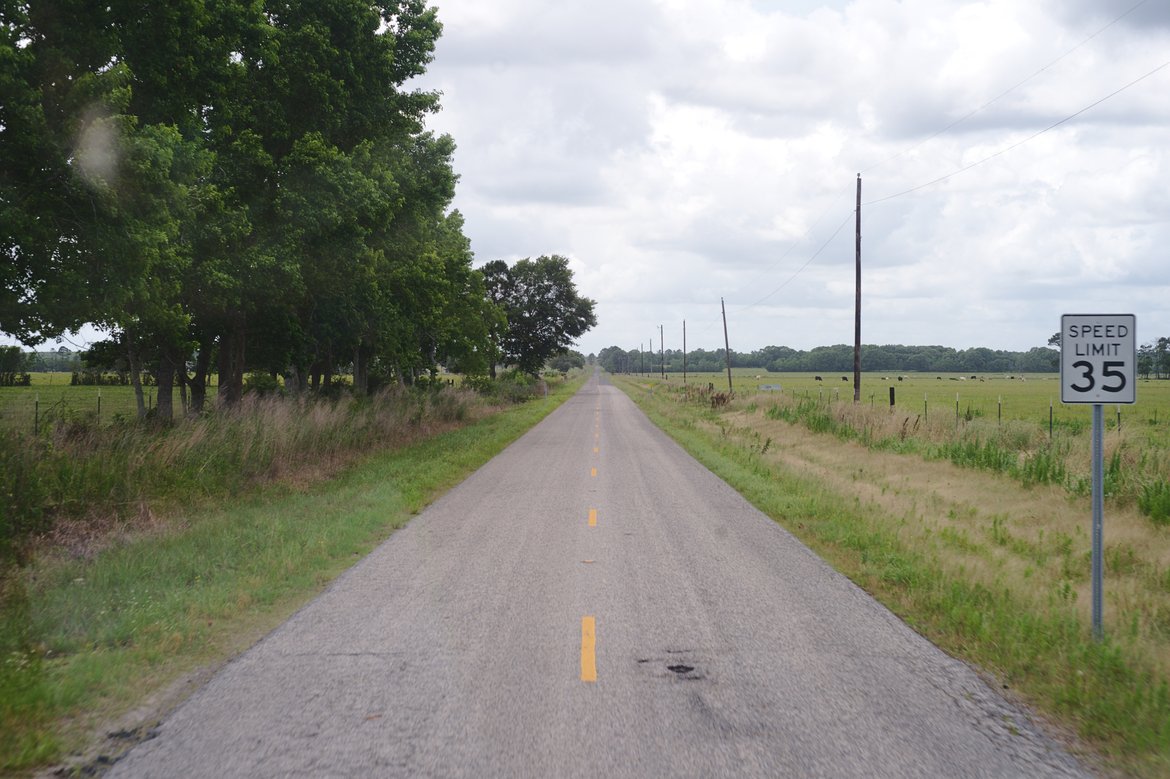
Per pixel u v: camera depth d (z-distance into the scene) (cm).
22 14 1208
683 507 1495
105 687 595
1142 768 478
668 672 635
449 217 4203
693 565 1020
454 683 608
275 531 1139
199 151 1625
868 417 2789
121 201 1305
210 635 731
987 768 475
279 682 609
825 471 1992
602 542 1166
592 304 8338
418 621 772
